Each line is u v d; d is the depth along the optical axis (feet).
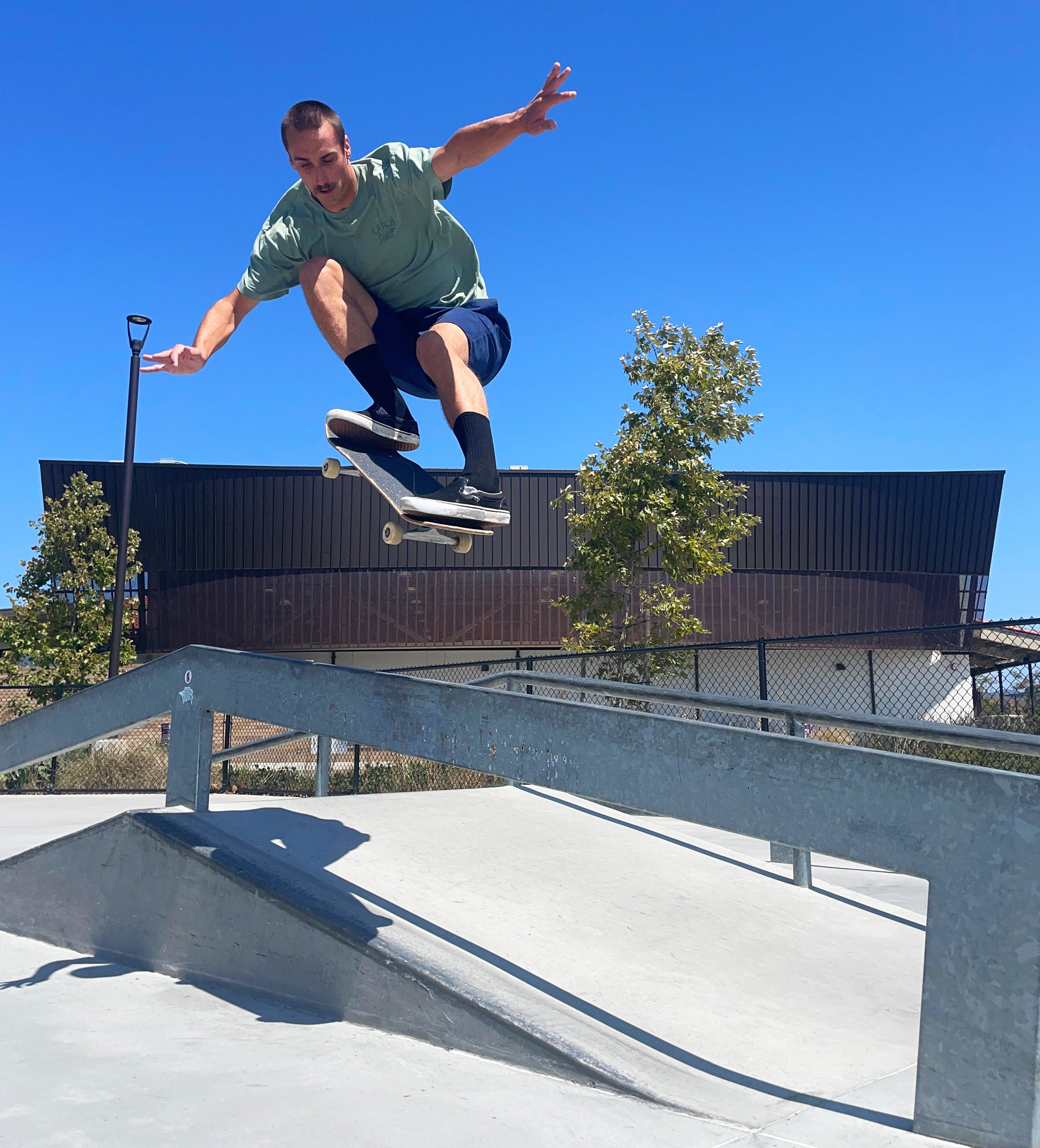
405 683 9.16
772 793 6.62
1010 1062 5.48
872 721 10.93
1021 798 5.60
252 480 81.25
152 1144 6.05
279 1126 6.27
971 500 86.17
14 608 52.90
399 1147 5.90
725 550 84.07
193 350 11.71
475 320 11.25
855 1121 6.06
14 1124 6.40
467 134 10.19
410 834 12.59
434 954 8.41
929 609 85.35
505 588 81.92
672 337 44.45
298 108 10.14
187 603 80.69
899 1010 8.57
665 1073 6.85
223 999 9.36
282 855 10.60
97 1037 8.22
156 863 10.59
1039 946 5.45
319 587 81.05
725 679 82.28
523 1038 7.23
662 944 9.81
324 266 11.03
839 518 85.71
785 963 9.70
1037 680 24.21
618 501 42.29
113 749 41.34
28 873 12.47
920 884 16.24
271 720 10.54
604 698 32.86
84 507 54.75
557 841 13.30
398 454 11.61
